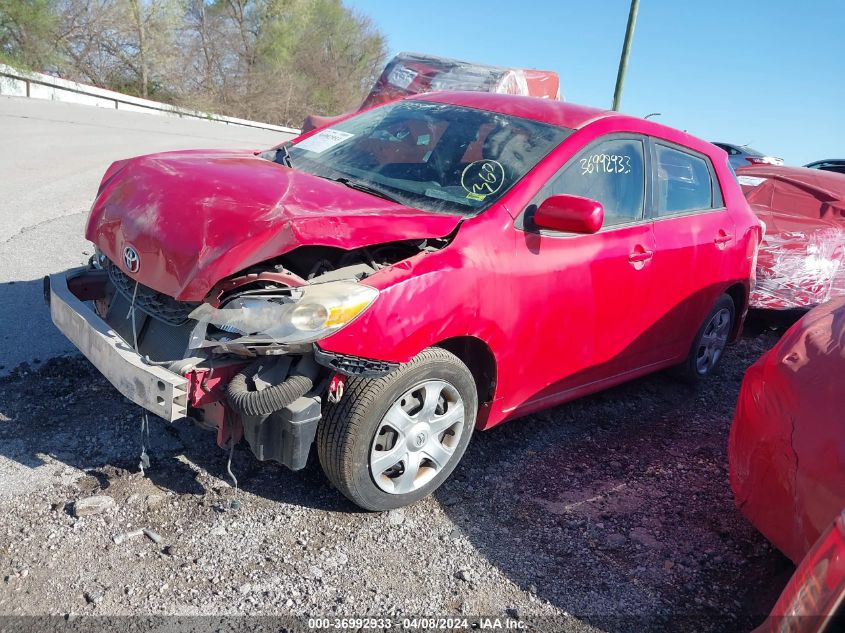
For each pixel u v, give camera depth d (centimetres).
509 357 349
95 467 329
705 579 318
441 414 330
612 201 406
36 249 618
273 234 277
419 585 289
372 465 307
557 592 297
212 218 290
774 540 298
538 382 378
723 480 410
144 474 329
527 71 1088
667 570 321
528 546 325
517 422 441
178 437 360
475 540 323
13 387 385
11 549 272
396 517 330
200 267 277
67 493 308
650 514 364
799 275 664
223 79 3412
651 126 448
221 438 293
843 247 676
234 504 317
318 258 301
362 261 306
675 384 543
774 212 721
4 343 432
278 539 302
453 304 311
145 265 297
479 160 379
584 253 378
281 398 273
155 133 1639
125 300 323
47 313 483
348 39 4200
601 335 404
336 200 317
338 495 338
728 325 538
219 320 271
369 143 415
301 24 3597
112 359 285
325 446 300
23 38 2356
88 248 641
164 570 274
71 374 407
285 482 341
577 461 408
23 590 254
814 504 272
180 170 334
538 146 384
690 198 474
